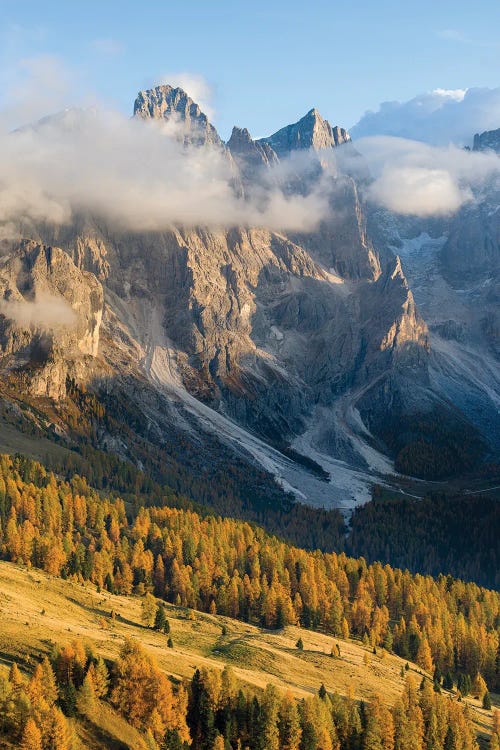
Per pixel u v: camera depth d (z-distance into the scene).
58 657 147.00
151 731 141.62
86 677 142.12
